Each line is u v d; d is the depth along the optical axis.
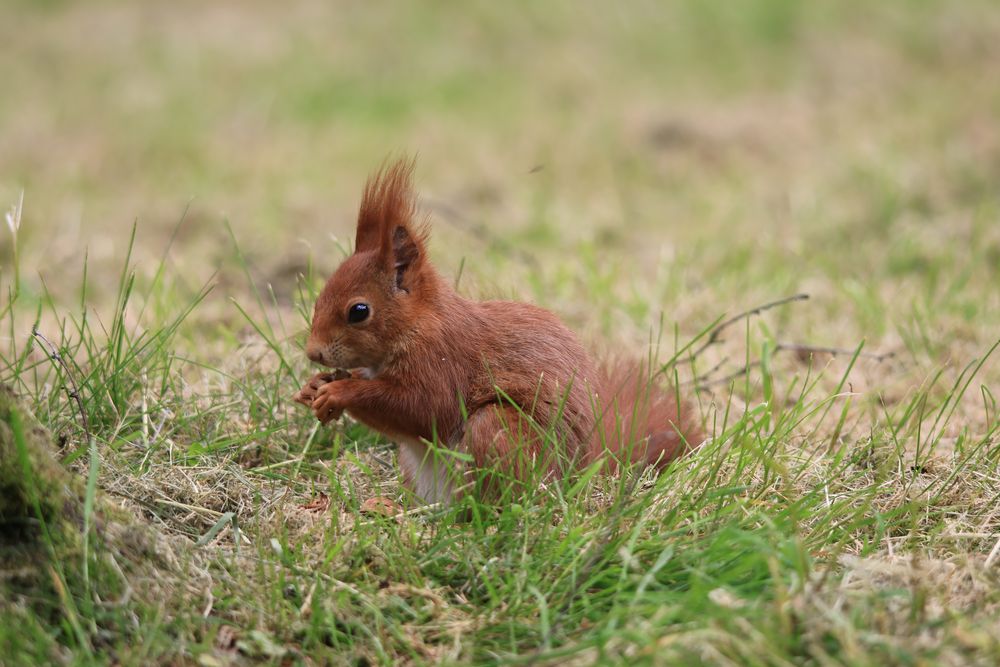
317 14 33.09
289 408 9.14
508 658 5.80
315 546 7.04
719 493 6.93
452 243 14.76
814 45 27.22
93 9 34.19
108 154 21.69
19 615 5.71
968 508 7.45
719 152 20.83
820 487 7.39
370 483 8.10
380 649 5.98
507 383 7.71
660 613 5.69
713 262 14.52
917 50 26.44
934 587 6.21
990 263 13.81
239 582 6.49
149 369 8.95
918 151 19.31
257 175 20.59
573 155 20.94
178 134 23.27
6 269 14.88
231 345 10.59
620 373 8.73
